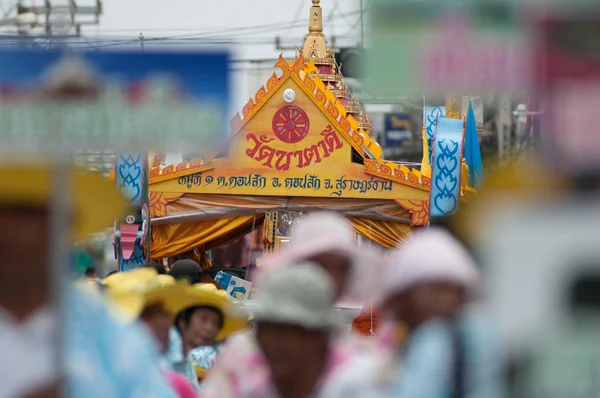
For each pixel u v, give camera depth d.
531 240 6.78
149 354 9.79
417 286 10.09
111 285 15.71
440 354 8.95
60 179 8.31
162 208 43.66
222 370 12.49
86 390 9.24
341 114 43.28
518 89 6.54
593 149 6.57
